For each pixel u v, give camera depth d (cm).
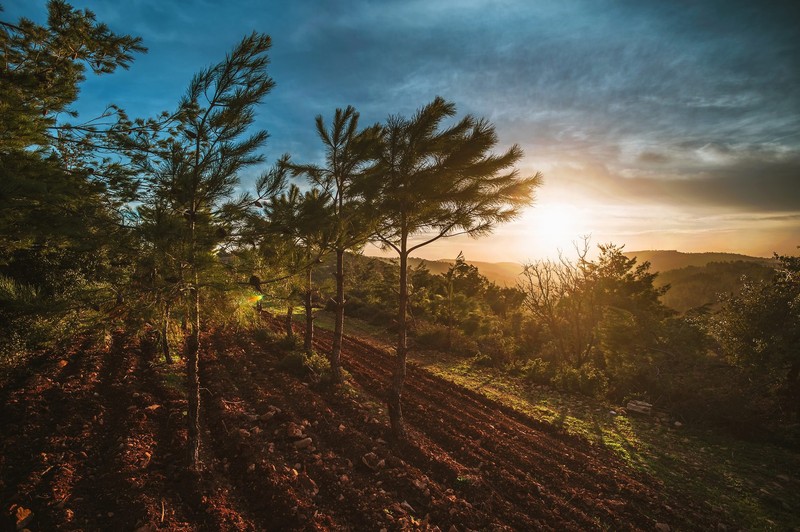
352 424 935
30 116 627
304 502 591
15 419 698
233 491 612
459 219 891
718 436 1116
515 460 845
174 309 598
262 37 570
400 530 555
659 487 805
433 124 839
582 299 1916
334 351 1251
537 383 1672
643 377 1516
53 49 745
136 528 490
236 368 1259
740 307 1398
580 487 768
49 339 530
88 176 561
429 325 2539
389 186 899
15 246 564
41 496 522
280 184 612
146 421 787
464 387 1487
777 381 1275
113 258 520
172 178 544
